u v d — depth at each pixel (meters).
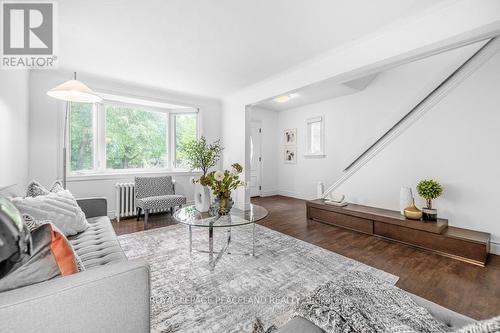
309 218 3.84
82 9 1.87
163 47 2.53
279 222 3.70
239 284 1.83
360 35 2.27
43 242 0.84
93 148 3.75
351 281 0.92
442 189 2.74
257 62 2.92
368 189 3.56
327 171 5.29
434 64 3.69
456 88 2.73
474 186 2.61
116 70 3.16
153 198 3.53
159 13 1.93
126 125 4.15
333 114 5.13
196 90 4.09
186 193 4.56
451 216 2.78
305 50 2.59
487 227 2.52
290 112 6.16
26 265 0.80
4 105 2.13
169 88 3.96
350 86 4.29
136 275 0.89
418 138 3.04
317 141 5.58
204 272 2.02
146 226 3.37
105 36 2.29
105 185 3.69
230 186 2.43
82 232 1.87
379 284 0.91
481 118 2.56
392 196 3.29
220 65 3.01
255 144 6.08
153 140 4.46
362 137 4.62
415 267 2.16
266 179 6.31
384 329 0.62
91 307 0.80
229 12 1.93
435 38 1.89
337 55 2.66
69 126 3.43
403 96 4.04
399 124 3.31
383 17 1.98
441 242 2.44
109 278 0.83
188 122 4.74
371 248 2.62
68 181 3.36
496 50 2.45
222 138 4.90
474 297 1.70
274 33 2.25
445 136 2.81
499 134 2.45
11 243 0.47
